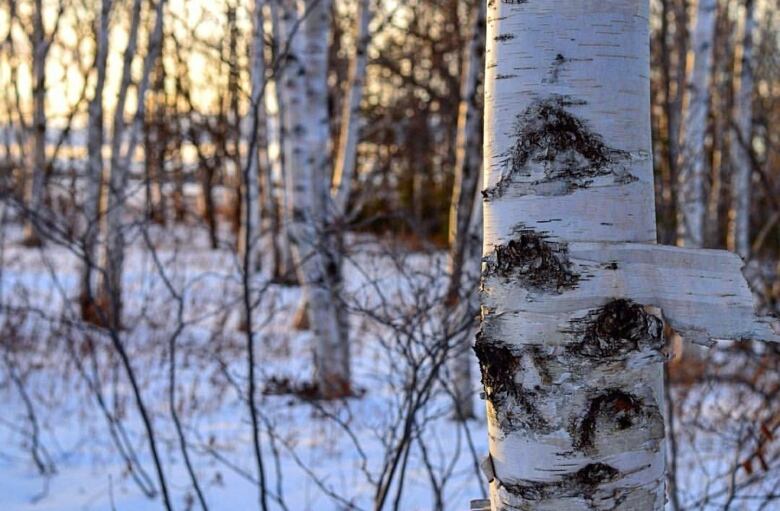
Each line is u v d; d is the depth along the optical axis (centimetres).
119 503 459
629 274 164
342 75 1411
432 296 473
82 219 853
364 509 445
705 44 774
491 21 176
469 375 600
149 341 746
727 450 470
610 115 165
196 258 1247
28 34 1132
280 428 584
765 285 497
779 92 1584
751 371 538
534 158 167
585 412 166
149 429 395
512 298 169
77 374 685
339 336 661
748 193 1040
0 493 466
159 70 1144
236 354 702
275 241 1241
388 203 1065
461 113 646
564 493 167
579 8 165
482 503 207
